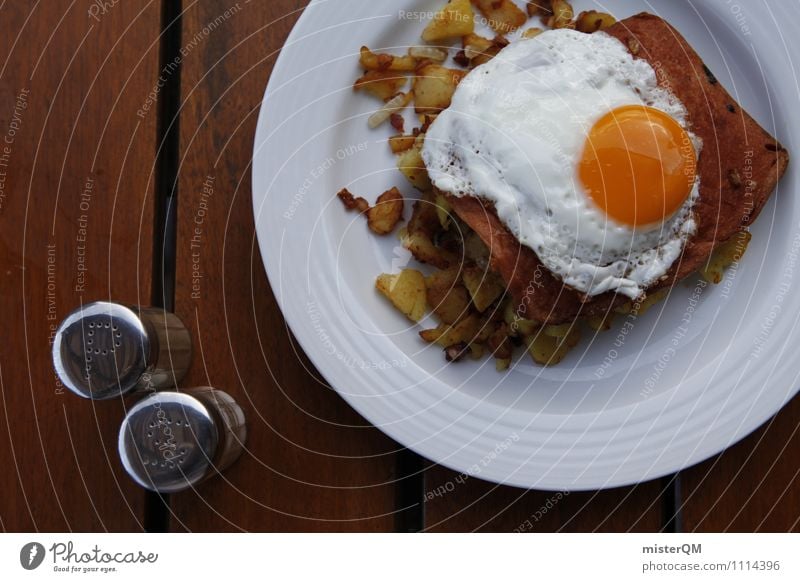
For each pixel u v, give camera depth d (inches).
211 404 18.4
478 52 19.0
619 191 16.8
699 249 17.8
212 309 19.3
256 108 19.4
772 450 19.0
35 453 19.3
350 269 18.9
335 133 18.9
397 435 18.1
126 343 17.8
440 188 17.7
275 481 19.2
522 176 17.1
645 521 19.1
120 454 17.7
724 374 18.4
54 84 19.5
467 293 18.6
